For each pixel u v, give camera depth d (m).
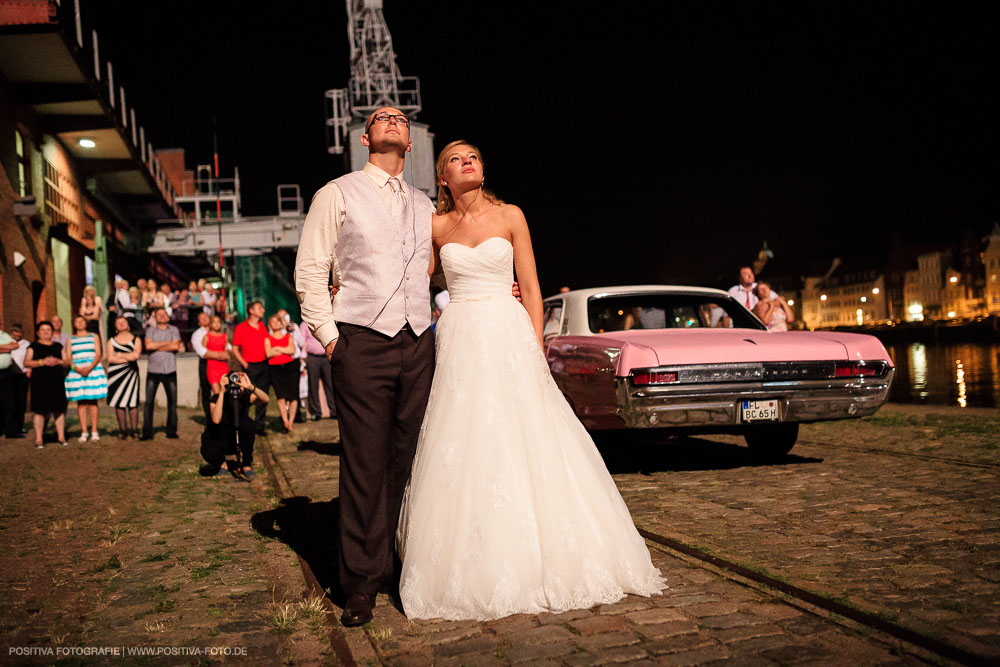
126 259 28.31
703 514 4.21
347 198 3.00
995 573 2.96
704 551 3.42
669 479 5.40
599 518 3.01
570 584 2.85
